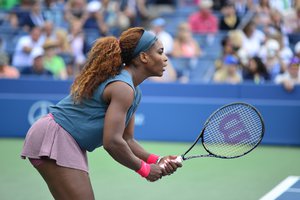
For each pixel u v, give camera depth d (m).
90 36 28.89
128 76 9.67
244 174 18.80
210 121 10.74
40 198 15.68
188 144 24.19
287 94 23.97
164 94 24.69
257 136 10.82
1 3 32.09
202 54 28.61
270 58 26.00
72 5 30.98
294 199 15.61
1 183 17.39
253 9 30.11
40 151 9.74
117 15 29.75
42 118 10.03
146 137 24.77
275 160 21.14
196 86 24.44
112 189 16.78
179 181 17.78
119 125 9.47
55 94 25.17
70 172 9.74
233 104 10.69
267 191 16.61
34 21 30.05
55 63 26.67
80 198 9.78
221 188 16.98
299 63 25.19
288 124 23.95
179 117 24.53
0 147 23.23
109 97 9.56
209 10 29.47
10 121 25.41
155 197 15.89
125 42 9.84
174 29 31.17
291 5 31.27
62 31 27.81
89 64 9.84
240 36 26.73
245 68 25.61
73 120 9.78
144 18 30.75
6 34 29.66
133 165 9.73
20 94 25.34
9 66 27.41
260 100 24.14
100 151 22.59
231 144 10.86
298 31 29.25
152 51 9.90
